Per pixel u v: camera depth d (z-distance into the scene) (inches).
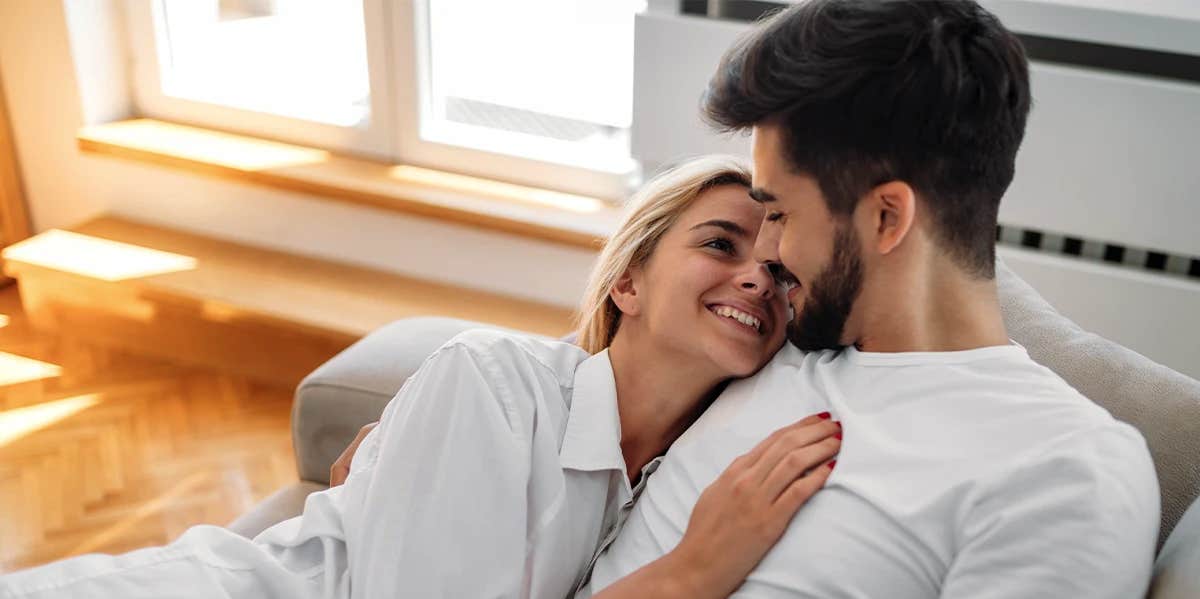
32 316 113.4
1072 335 49.0
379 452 47.7
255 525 61.5
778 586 40.2
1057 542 35.7
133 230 116.3
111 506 90.2
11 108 118.5
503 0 100.8
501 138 106.2
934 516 38.4
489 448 46.0
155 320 107.7
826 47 38.6
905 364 41.9
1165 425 43.7
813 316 43.1
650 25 82.3
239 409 102.4
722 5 82.0
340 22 108.0
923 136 38.0
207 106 116.5
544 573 46.9
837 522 39.9
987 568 36.8
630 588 41.6
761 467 41.8
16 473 93.7
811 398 44.3
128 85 119.2
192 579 47.5
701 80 82.3
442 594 44.9
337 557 48.3
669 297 47.9
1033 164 72.6
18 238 123.1
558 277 100.5
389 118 107.8
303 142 113.4
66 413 101.7
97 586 46.7
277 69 113.2
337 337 98.6
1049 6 69.2
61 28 112.5
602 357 50.6
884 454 40.2
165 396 104.1
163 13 116.0
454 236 103.3
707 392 50.8
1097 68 71.4
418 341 69.8
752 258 47.6
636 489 49.7
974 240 40.5
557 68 101.1
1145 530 36.6
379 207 103.7
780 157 40.7
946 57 37.3
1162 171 69.1
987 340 41.6
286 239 111.6
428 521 45.3
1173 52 68.2
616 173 100.7
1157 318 72.7
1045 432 38.3
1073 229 73.2
